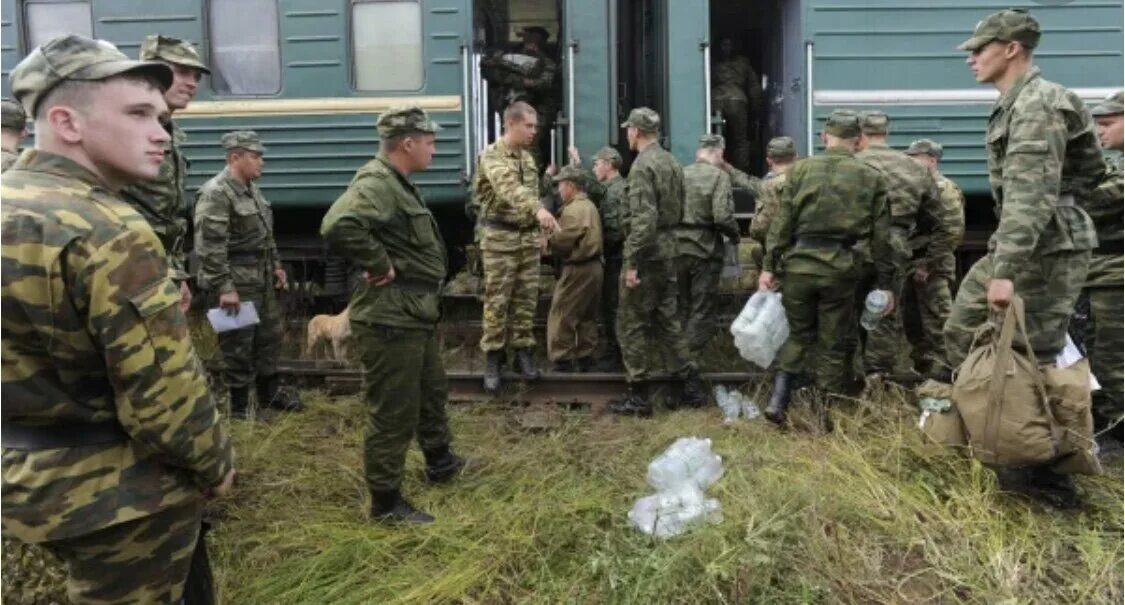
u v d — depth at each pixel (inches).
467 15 217.0
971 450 115.0
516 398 169.5
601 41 216.1
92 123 62.2
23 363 59.9
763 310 156.8
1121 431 143.8
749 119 260.1
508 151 162.4
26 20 222.7
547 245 177.2
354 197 106.7
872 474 124.2
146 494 64.5
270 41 221.6
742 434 148.0
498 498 126.0
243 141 158.9
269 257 167.6
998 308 113.2
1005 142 114.7
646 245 158.7
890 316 162.9
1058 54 216.5
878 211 143.5
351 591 101.0
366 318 110.7
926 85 216.4
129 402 61.0
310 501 125.4
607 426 158.1
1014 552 106.4
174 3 220.2
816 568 99.7
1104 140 144.9
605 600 97.7
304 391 177.5
